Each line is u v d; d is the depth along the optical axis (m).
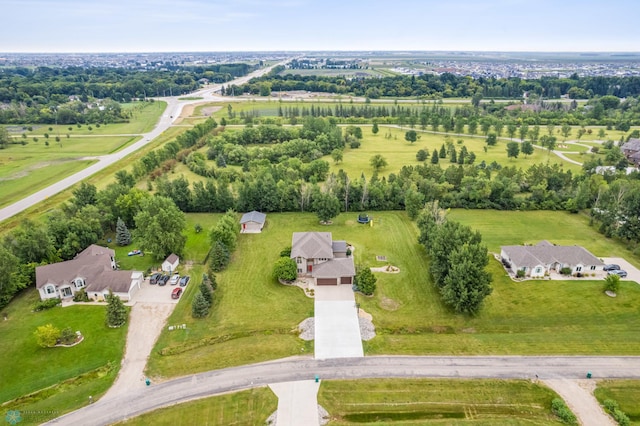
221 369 50.34
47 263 71.25
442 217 83.62
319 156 147.00
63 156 146.00
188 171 133.00
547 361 51.53
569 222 93.62
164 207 78.94
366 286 65.12
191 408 44.84
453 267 60.69
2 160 140.25
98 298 64.56
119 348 54.00
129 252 79.94
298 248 72.94
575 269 71.19
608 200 92.38
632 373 49.56
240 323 59.22
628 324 58.81
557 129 188.88
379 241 84.62
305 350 53.50
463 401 45.94
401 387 47.59
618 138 170.00
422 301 64.75
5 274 61.22
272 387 47.56
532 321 59.81
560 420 43.66
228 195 99.81
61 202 101.25
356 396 46.44
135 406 45.16
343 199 101.25
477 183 103.44
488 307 62.88
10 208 98.44
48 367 50.59
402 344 54.59
